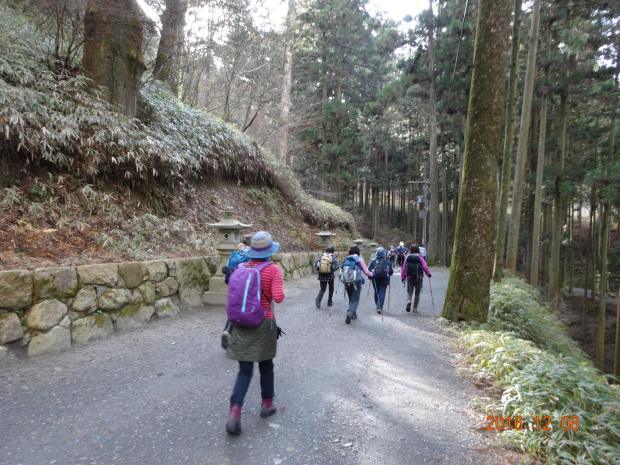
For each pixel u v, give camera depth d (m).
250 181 15.03
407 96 28.28
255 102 19.09
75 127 6.53
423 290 12.88
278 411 3.35
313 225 19.22
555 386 3.74
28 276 4.20
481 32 6.97
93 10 8.06
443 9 23.91
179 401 3.43
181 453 2.65
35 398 3.30
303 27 29.64
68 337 4.54
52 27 9.09
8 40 7.36
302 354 5.01
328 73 32.03
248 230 11.77
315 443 2.88
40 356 4.17
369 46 31.05
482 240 7.13
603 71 17.42
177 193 9.54
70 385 3.60
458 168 31.75
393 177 43.16
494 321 7.90
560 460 2.78
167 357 4.52
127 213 7.45
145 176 8.17
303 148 29.91
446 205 31.52
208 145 11.64
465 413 3.55
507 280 13.47
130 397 3.45
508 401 3.42
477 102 7.05
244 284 2.98
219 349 4.93
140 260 6.11
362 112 34.41
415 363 4.97
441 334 6.61
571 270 30.27
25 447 2.61
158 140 8.87
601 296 19.83
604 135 22.12
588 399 3.54
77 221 6.06
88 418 3.04
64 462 2.47
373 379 4.29
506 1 6.80
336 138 32.19
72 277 4.69
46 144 5.99
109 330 5.11
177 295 6.70
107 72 8.09
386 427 3.19
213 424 3.07
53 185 6.25
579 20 15.70
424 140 36.22
